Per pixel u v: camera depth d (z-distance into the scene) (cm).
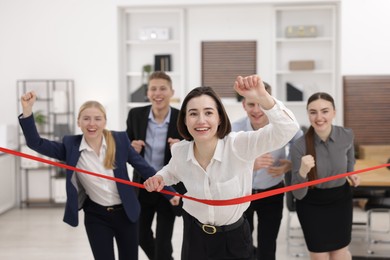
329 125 342
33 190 790
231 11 792
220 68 797
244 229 257
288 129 219
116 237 335
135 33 807
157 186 264
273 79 777
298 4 766
